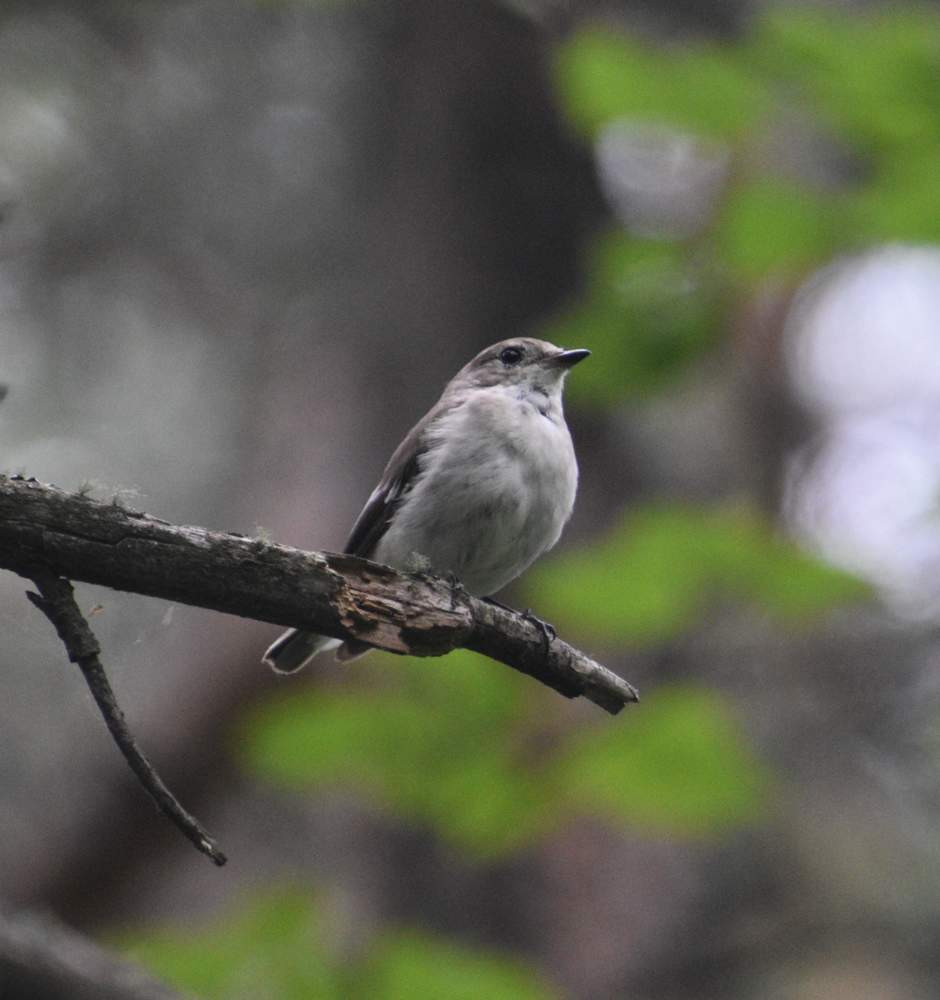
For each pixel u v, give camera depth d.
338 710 9.37
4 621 6.49
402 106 15.57
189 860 13.94
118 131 16.03
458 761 9.49
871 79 9.86
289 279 16.34
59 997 8.34
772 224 10.09
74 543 4.85
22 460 16.33
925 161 9.95
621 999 12.88
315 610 5.29
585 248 15.12
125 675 12.48
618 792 9.23
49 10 15.38
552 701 9.51
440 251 15.06
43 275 16.39
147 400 16.72
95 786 12.39
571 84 9.98
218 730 12.27
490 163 15.12
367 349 15.15
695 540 9.36
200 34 15.88
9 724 13.78
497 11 15.16
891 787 16.48
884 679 12.21
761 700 12.44
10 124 15.73
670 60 9.91
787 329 15.76
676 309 10.37
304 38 15.89
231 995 9.19
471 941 12.91
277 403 15.89
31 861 12.44
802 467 16.70
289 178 16.27
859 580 9.39
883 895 15.93
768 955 14.86
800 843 15.94
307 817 14.27
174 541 5.01
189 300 16.62
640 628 9.59
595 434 14.74
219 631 12.52
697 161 13.52
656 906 13.32
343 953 9.34
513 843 9.65
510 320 14.95
